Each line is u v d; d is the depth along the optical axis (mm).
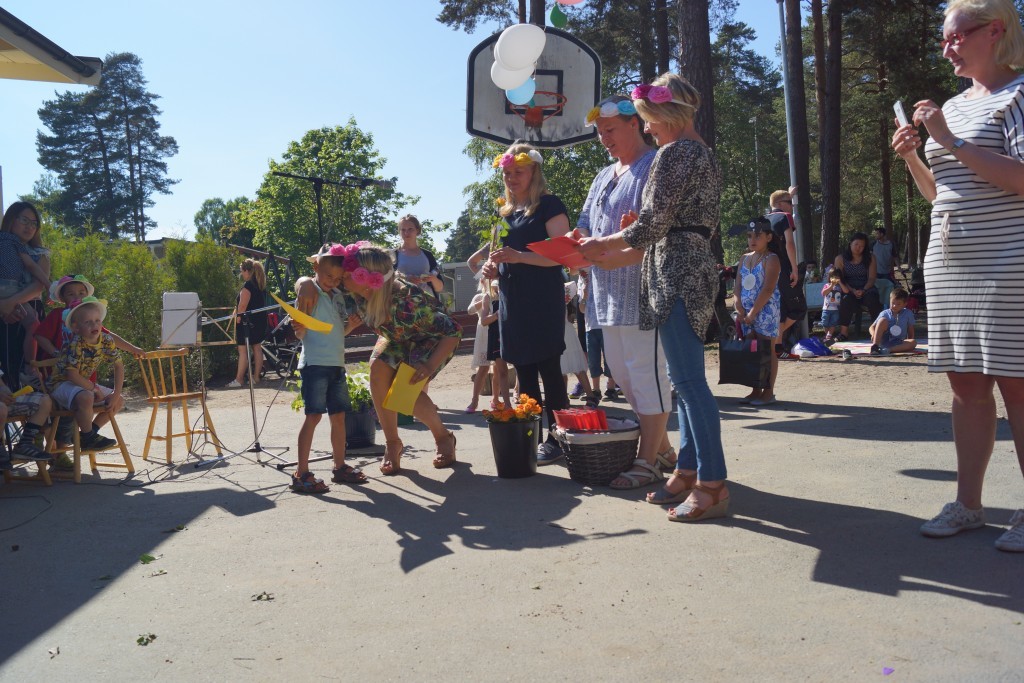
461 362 14578
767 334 7840
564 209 5430
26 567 3902
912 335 11516
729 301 15305
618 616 3039
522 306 5488
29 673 2805
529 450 5305
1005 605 2934
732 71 37375
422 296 5312
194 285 14461
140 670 2799
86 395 5707
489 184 29047
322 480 5438
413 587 3445
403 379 5203
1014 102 3361
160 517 4723
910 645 2680
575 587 3342
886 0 24562
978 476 3705
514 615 3102
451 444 5793
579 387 9344
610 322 4875
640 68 27312
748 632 2846
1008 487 4387
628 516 4277
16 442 6395
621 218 4734
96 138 67312
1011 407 3572
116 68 67625
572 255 4250
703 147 4082
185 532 4402
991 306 3467
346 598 3363
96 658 2904
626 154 4961
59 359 5812
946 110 3691
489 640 2902
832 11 24156
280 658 2846
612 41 26172
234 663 2822
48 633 3137
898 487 4551
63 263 13062
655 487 4883
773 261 7773
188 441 6555
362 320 5477
